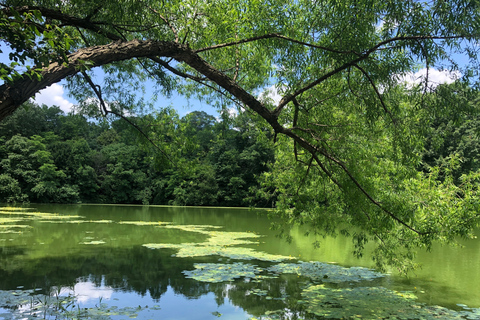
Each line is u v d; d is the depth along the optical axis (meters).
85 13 5.30
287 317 4.98
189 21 4.95
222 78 4.48
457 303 5.71
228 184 42.88
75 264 7.98
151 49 4.04
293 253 10.06
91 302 5.40
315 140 5.29
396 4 3.88
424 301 5.79
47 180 38.34
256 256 9.35
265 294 6.03
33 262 8.12
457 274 7.85
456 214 5.42
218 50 6.54
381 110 4.76
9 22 2.23
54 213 22.58
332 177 5.34
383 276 7.52
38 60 2.38
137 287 6.28
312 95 5.71
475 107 4.19
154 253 9.45
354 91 4.91
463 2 3.70
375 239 6.98
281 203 7.64
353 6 4.23
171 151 7.65
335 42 4.49
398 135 4.87
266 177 7.96
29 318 4.64
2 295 5.62
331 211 7.13
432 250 10.98
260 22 5.23
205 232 14.41
